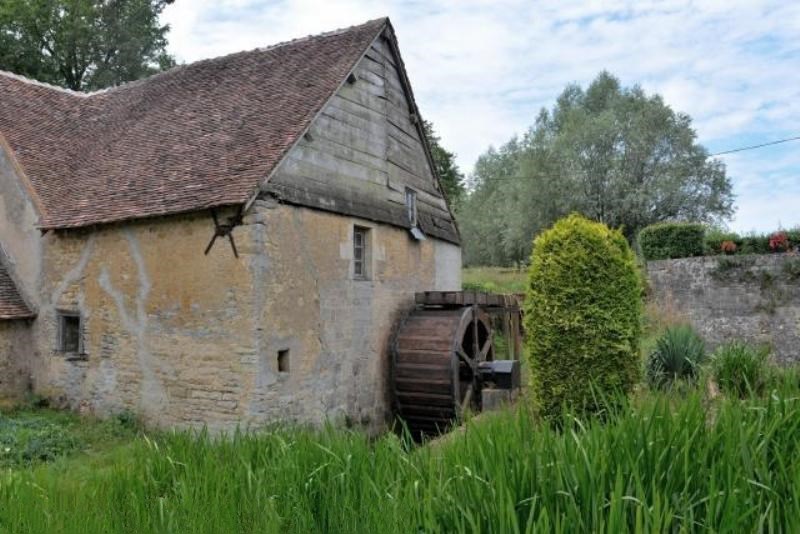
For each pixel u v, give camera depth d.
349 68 11.73
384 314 12.80
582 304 6.83
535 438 3.66
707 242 15.92
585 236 6.98
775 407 3.83
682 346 8.98
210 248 9.78
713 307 14.82
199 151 10.98
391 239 13.27
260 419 9.33
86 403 11.12
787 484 3.07
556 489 3.17
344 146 11.77
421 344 12.45
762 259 14.23
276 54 13.35
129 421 10.39
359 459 4.11
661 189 30.16
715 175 32.16
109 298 10.89
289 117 10.79
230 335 9.56
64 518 3.89
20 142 12.77
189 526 3.57
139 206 10.31
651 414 3.65
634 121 32.09
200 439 5.00
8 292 11.98
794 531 2.65
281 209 10.02
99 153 12.77
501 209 38.44
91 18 25.45
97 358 11.02
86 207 11.13
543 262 7.15
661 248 16.44
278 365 9.85
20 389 11.80
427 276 14.83
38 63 24.17
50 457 8.75
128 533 3.80
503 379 12.44
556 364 6.90
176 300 10.09
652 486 3.01
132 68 26.73
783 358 13.78
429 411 12.52
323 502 3.79
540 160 33.09
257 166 9.77
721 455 3.31
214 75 13.63
